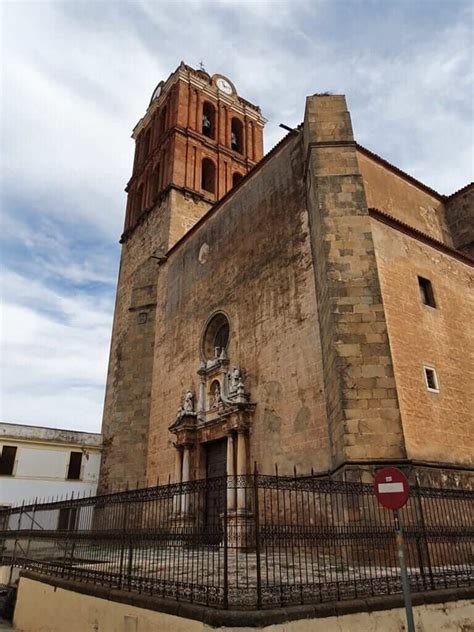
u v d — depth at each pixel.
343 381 13.27
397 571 10.02
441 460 13.64
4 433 33.59
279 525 8.48
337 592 7.63
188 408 22.47
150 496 10.02
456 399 15.49
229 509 16.75
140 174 41.50
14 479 32.66
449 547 11.70
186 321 25.95
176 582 7.71
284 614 6.56
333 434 14.05
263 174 22.47
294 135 20.62
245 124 42.81
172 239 32.00
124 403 27.95
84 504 12.68
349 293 14.49
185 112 38.94
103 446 28.34
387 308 15.11
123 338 30.41
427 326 16.08
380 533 9.96
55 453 34.56
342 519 11.96
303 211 18.97
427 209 23.12
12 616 13.35
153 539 9.12
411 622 6.75
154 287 30.70
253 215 22.34
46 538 13.98
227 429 19.14
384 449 12.40
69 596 10.36
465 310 18.11
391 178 21.84
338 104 18.20
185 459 21.47
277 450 16.81
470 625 8.75
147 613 7.77
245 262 21.94
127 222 40.75
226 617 6.31
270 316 19.19
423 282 17.23
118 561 11.05
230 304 22.19
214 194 36.50
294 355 17.30
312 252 17.77
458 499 11.69
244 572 9.94
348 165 16.84
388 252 16.28
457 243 23.47
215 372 21.73
